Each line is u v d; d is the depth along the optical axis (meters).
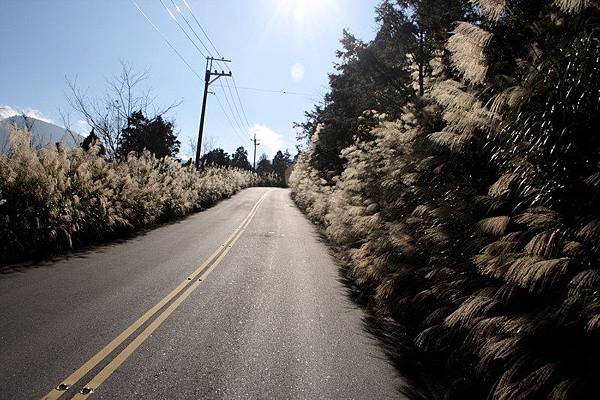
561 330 3.22
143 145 30.30
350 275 9.80
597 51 3.23
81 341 4.79
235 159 127.69
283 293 7.75
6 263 8.65
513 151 3.88
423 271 5.78
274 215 25.08
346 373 4.48
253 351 4.88
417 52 14.59
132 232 14.73
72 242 10.80
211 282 8.18
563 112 3.36
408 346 5.44
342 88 21.62
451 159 5.38
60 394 3.59
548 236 3.34
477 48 4.68
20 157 10.01
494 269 3.70
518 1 5.15
